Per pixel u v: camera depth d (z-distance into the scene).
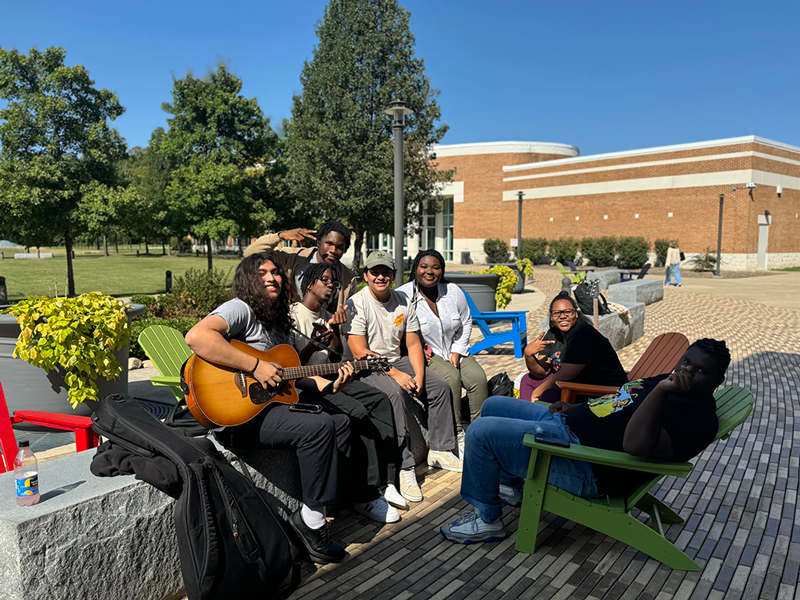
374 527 3.38
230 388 2.81
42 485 2.42
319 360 3.54
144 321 8.16
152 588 2.54
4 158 19.33
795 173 30.50
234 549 2.39
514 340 8.03
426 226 40.22
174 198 23.38
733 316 12.68
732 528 3.35
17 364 4.38
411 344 4.14
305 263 4.42
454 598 2.67
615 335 8.60
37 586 2.13
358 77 20.28
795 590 2.74
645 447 2.49
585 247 31.50
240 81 25.11
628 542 2.88
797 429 5.18
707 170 28.14
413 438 4.21
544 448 2.79
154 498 2.52
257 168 25.77
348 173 20.25
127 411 2.61
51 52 19.81
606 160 31.69
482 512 3.15
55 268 35.16
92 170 20.39
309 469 2.87
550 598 2.67
